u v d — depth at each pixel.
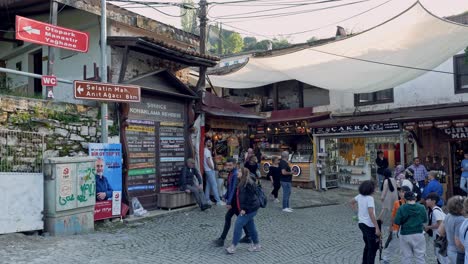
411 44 13.51
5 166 8.76
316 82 17.33
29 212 8.64
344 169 21.31
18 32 9.08
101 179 10.40
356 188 20.73
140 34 13.98
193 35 16.17
